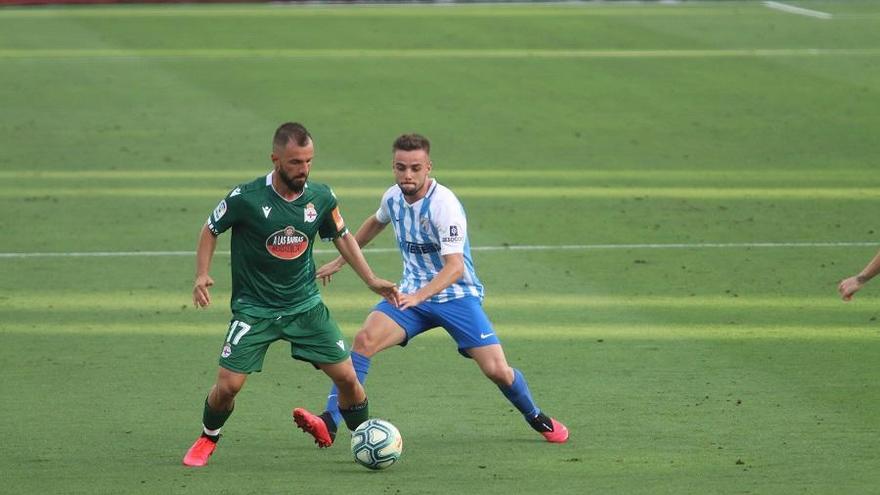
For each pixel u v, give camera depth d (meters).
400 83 72.81
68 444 26.55
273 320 24.84
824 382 30.67
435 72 75.81
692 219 47.47
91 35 87.56
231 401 24.98
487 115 65.44
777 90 71.31
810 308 37.16
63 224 46.62
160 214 48.00
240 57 80.19
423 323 27.00
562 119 64.62
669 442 26.58
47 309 37.19
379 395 30.23
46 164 55.53
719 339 34.31
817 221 47.19
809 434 26.97
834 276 40.47
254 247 24.44
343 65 77.75
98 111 65.56
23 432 27.34
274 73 75.38
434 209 26.08
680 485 23.77
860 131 62.12
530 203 49.72
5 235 45.16
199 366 32.31
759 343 33.94
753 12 98.81
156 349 33.69
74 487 23.69
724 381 30.89
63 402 29.50
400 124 63.50
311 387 30.94
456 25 92.06
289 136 23.70
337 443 26.97
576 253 43.16
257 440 27.06
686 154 57.84
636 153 58.06
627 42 85.62
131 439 26.95
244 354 24.67
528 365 32.31
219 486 23.81
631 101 68.62
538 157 57.31
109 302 37.91
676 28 91.00
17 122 63.03
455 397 30.11
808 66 77.81
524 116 65.25
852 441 26.45
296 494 23.33
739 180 53.34
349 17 95.62
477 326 26.52
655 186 52.38
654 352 33.28
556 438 26.70
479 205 49.38
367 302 38.16
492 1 103.75
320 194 24.61
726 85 72.56
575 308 37.25
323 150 58.22
